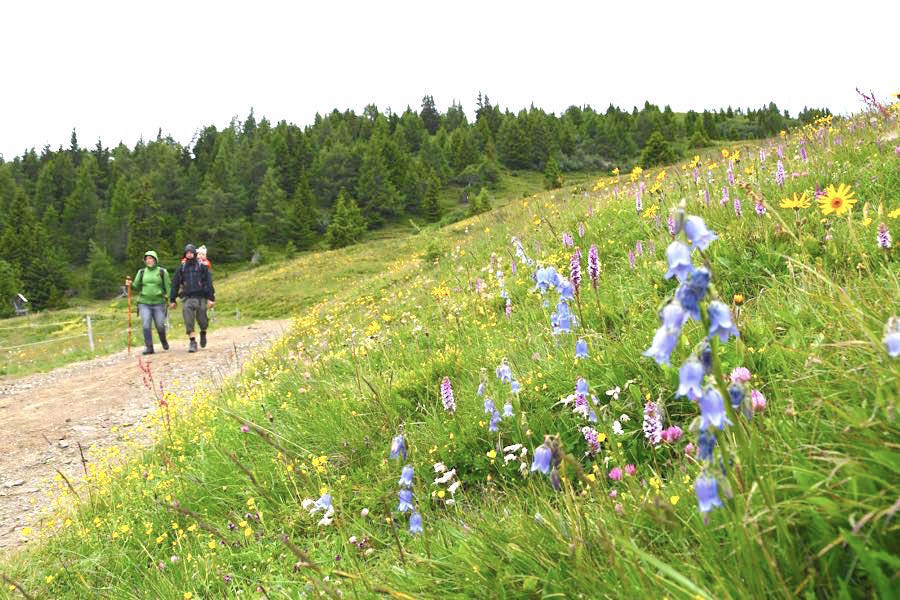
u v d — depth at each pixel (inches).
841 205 140.7
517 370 183.8
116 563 188.5
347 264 2219.5
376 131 5777.6
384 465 174.6
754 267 193.9
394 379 229.5
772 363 125.0
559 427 151.6
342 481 177.0
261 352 523.2
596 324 201.5
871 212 184.1
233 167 5009.8
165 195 4559.5
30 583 189.0
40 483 288.7
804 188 250.7
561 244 356.2
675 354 144.1
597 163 5949.8
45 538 218.2
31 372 642.8
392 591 94.8
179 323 1220.5
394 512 155.8
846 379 93.3
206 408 324.2
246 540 170.1
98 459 285.6
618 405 144.2
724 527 77.4
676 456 125.6
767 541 71.4
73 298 3595.0
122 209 4436.5
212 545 163.6
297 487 183.6
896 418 74.0
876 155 257.3
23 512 256.4
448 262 616.7
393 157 5447.8
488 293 320.5
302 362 337.4
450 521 132.6
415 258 883.4
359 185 4827.8
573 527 91.7
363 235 4471.0
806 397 100.8
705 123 6156.5
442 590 99.8
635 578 77.1
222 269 4126.5
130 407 422.3
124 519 213.5
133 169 5374.0
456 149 5871.1
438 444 168.9
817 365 104.0
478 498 147.9
